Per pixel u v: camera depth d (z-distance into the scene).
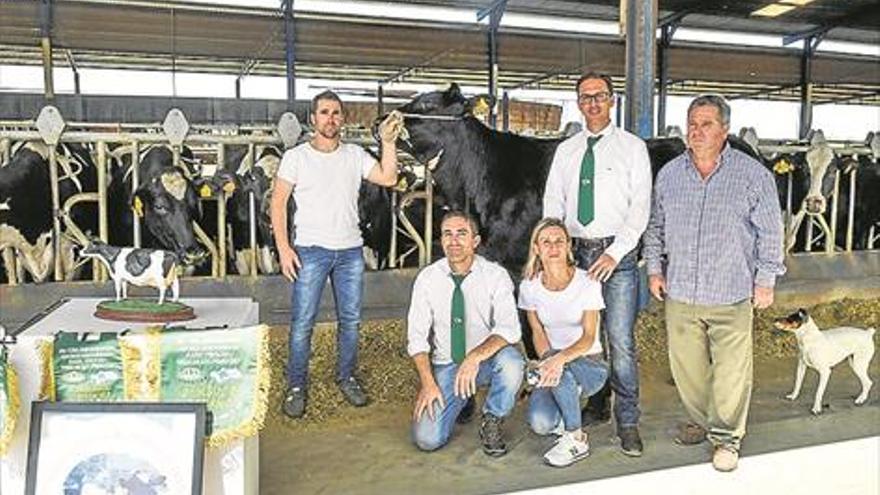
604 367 3.31
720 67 16.25
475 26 13.80
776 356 4.91
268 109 13.12
